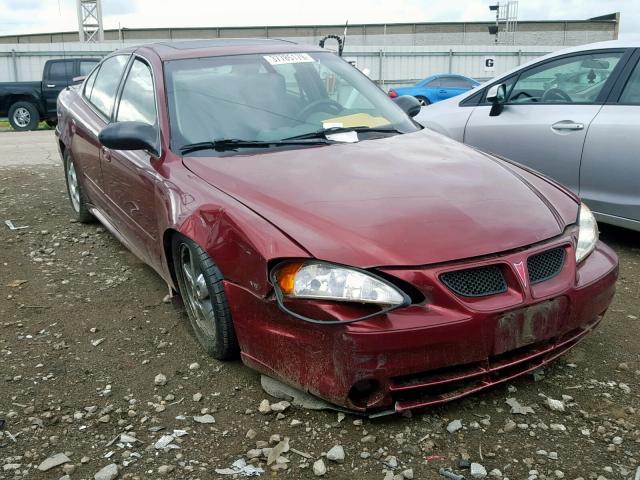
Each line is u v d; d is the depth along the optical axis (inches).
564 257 109.3
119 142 136.2
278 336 103.2
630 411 106.9
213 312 117.6
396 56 1168.2
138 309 152.3
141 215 147.6
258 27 1851.6
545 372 119.4
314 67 164.7
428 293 96.8
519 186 121.9
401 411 99.3
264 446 100.0
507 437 100.6
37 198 260.4
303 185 116.2
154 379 120.6
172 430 104.8
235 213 110.7
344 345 95.4
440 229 103.4
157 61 156.9
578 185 198.8
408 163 127.3
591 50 202.7
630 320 143.2
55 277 173.3
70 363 127.4
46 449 100.8
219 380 119.3
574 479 91.2
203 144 136.6
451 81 808.3
